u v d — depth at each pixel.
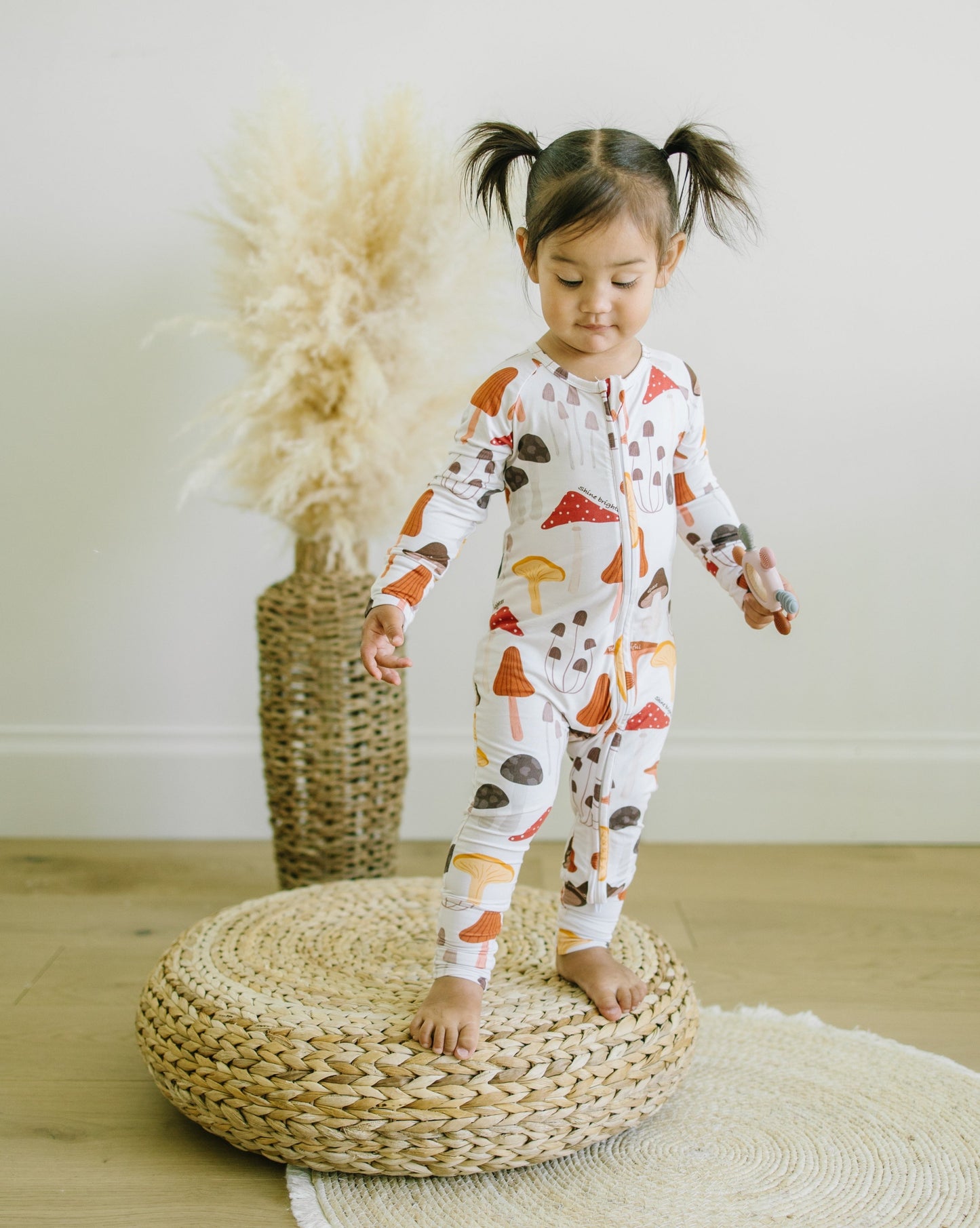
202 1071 1.21
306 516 1.80
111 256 2.02
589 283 1.15
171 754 2.16
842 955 1.72
